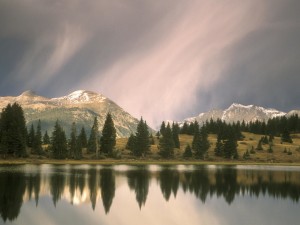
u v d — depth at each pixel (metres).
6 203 48.50
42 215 42.38
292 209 48.78
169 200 55.31
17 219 39.91
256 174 101.75
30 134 162.00
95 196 57.31
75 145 153.25
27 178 76.31
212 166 140.25
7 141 135.88
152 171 106.12
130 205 50.56
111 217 42.53
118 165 133.62
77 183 71.50
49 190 60.97
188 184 74.94
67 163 136.75
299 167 147.50
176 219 41.97
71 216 42.47
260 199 57.19
